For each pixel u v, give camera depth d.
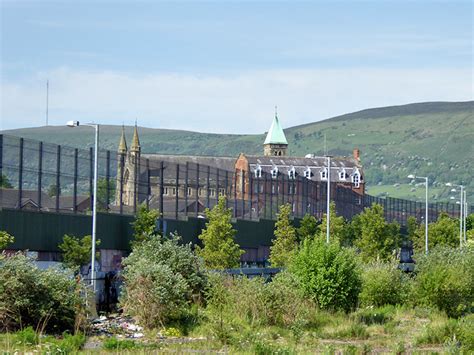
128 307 115.56
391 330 124.62
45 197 179.12
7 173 157.50
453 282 146.25
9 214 149.62
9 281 101.75
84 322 106.50
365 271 158.38
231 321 115.12
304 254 142.50
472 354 98.69
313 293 139.50
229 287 130.25
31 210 155.75
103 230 177.62
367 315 140.88
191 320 116.50
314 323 126.88
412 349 106.69
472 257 158.00
